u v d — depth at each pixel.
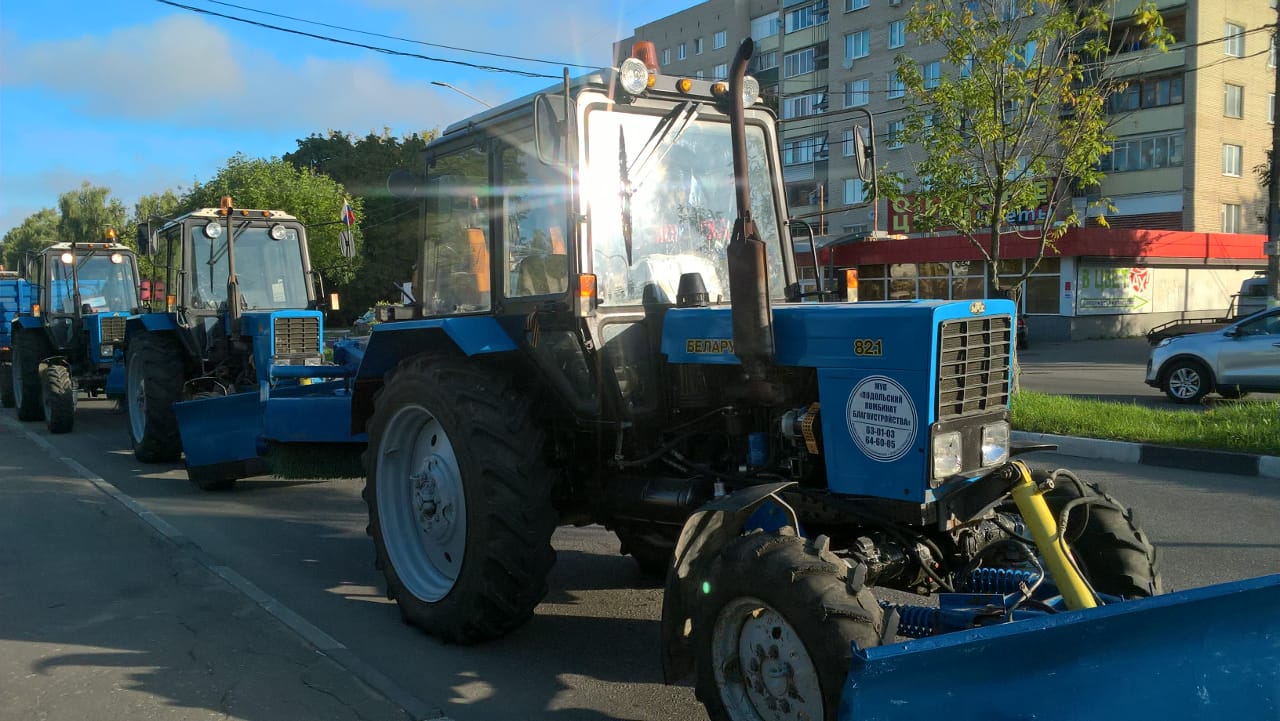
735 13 51.09
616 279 4.38
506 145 4.63
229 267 9.70
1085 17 11.69
